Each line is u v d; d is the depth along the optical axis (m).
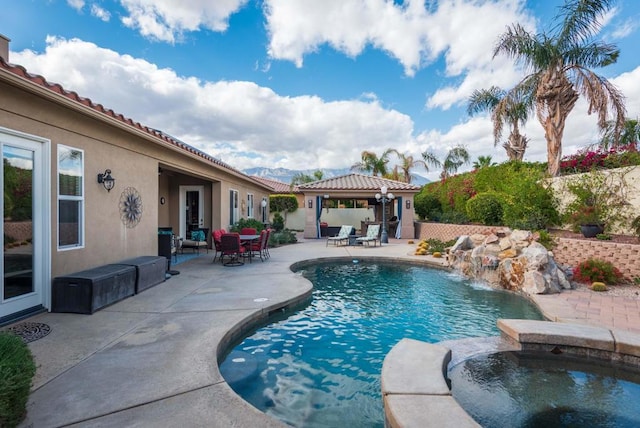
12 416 2.56
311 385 3.89
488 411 3.28
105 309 5.57
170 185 13.77
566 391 3.61
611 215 10.05
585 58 12.49
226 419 2.73
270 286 7.36
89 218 6.26
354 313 6.56
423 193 23.39
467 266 9.94
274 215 26.23
